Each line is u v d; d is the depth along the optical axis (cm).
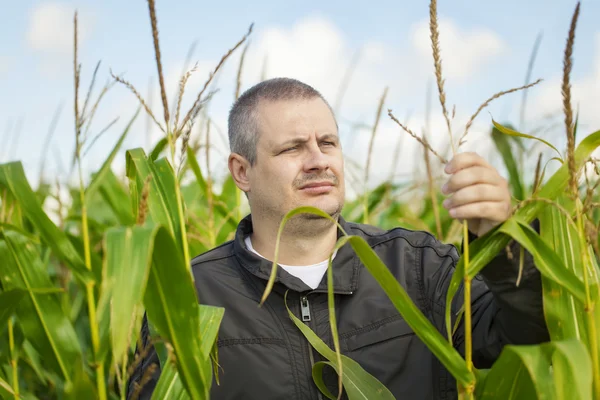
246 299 200
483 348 170
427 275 205
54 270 321
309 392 187
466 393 128
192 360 137
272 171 202
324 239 208
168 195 156
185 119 144
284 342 192
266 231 212
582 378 108
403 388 188
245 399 189
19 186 157
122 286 117
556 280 122
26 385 298
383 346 192
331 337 193
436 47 123
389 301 198
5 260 177
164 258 126
